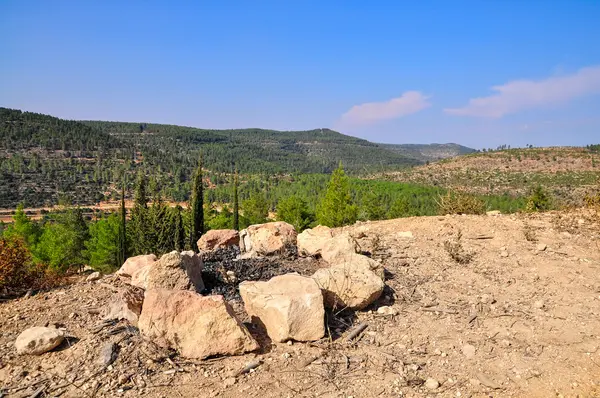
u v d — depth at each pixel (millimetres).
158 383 3986
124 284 6961
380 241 9234
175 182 140000
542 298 6000
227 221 46156
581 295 6047
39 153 145750
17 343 4602
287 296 4820
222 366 4270
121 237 33219
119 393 3842
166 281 5555
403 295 6152
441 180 132500
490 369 4270
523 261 7555
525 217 10953
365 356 4508
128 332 4832
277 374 4141
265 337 4863
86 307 5918
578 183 104500
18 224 32375
